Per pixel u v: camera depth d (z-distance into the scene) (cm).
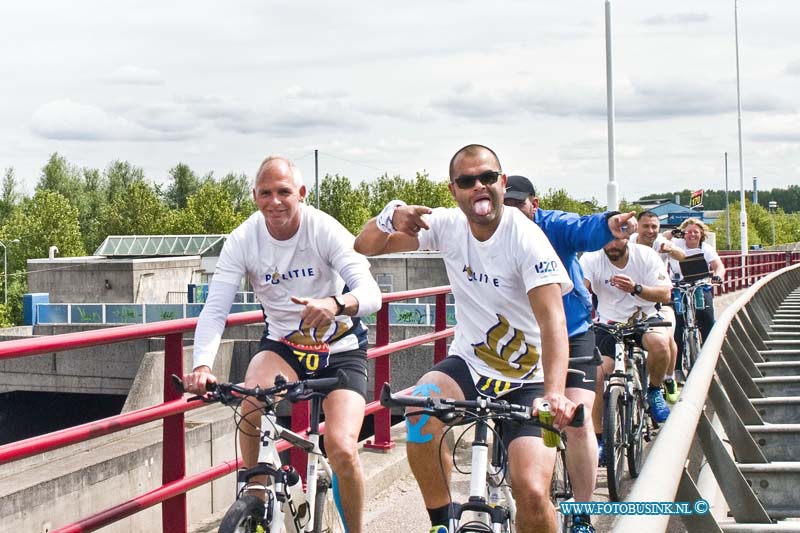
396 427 778
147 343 2662
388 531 540
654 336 663
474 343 359
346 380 352
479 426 308
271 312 411
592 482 427
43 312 3200
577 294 464
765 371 886
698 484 474
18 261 6925
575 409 299
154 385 1906
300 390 349
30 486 784
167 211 8988
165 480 441
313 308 360
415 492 627
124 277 3881
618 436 581
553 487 432
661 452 248
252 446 389
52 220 7081
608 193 1728
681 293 1019
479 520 305
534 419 304
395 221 368
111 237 5056
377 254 397
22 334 3089
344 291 418
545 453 322
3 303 6116
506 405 304
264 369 398
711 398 512
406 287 3397
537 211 459
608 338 618
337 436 377
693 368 398
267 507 340
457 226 361
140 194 8669
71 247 7094
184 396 446
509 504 356
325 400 397
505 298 348
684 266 1046
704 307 1062
